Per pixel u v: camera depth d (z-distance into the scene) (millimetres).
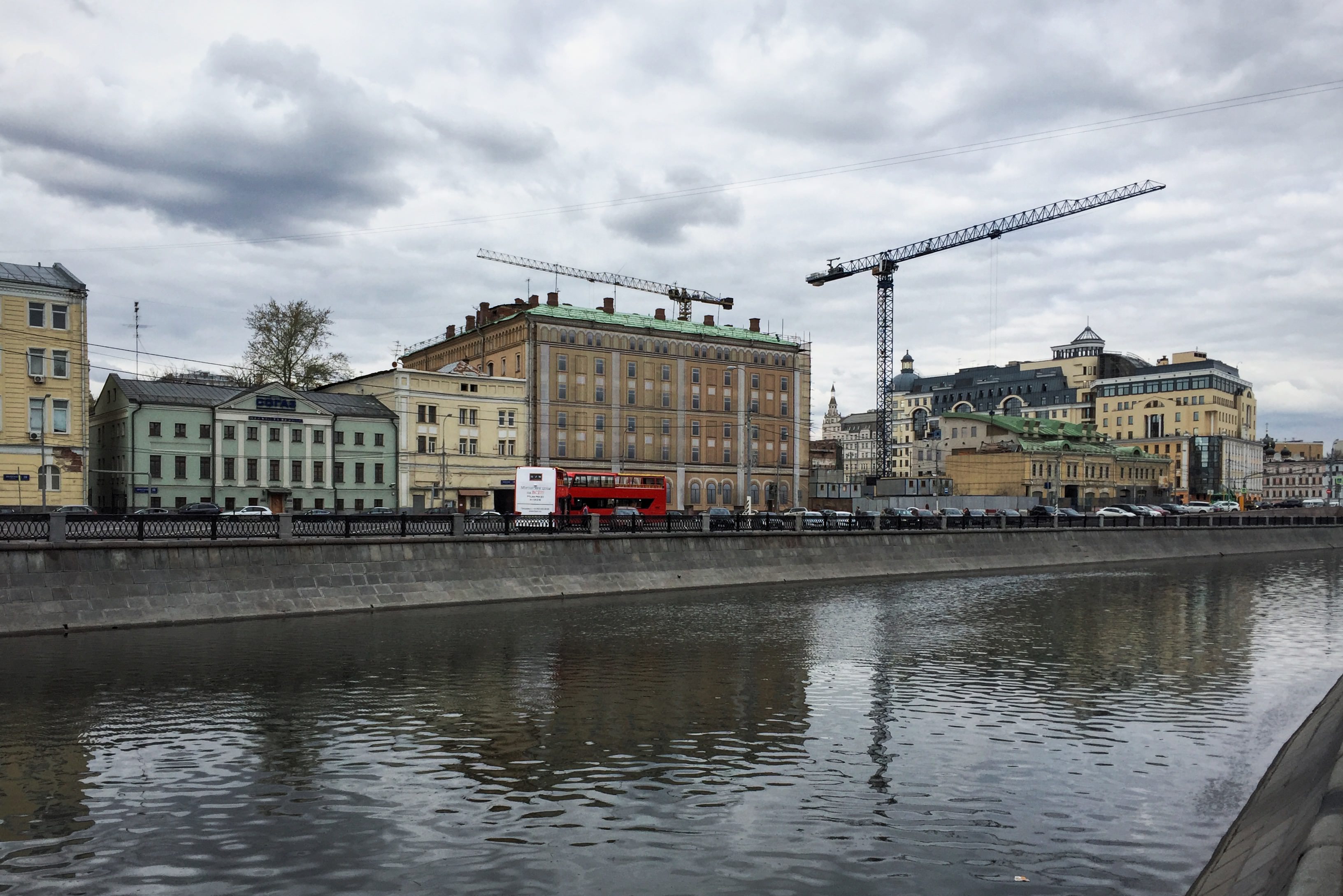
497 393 90750
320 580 37500
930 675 27328
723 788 16859
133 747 19016
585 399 96625
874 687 25516
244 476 75000
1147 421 176000
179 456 72250
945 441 155000
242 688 24281
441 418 86750
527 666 27578
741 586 51594
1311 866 8172
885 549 61594
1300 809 12484
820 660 29375
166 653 28547
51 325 63281
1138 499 143125
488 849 13969
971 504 116938
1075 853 14031
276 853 13781
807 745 19703
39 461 62344
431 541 41031
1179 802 16328
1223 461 167250
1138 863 13695
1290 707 23750
